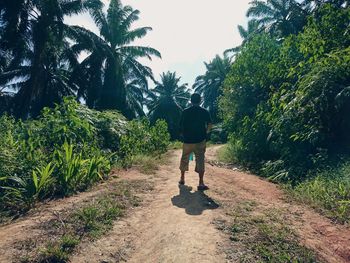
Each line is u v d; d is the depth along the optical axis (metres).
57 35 23.94
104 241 3.66
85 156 7.06
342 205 4.85
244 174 8.35
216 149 17.78
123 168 8.07
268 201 5.41
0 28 21.62
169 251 3.31
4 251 3.28
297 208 5.04
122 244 3.65
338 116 7.72
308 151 8.02
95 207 4.63
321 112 7.84
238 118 13.39
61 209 4.54
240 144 11.43
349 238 3.95
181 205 4.86
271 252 3.32
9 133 7.49
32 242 3.49
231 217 4.30
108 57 31.53
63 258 3.19
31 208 4.71
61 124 7.84
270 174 8.20
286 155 8.41
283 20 29.50
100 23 32.72
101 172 6.91
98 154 7.34
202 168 5.75
